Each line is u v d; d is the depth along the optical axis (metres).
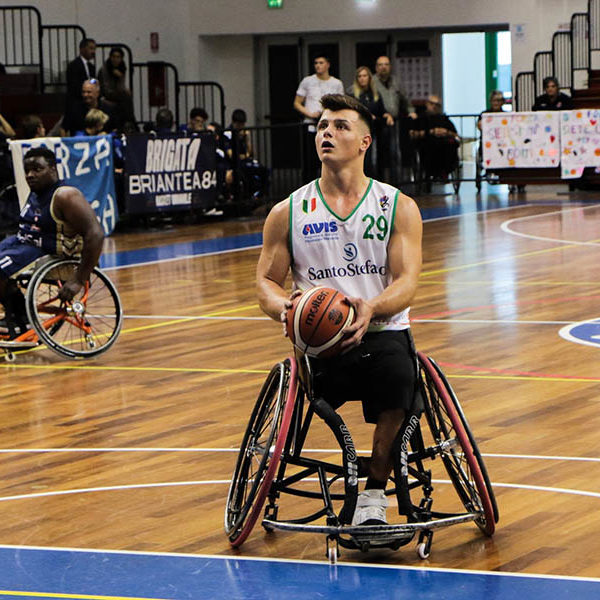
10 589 5.90
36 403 10.21
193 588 5.86
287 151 26.33
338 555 6.30
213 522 6.89
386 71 26.95
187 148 23.39
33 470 8.16
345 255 6.46
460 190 30.88
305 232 6.48
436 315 13.73
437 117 29.05
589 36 30.11
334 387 6.39
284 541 6.54
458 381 10.44
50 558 6.36
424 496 6.93
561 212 24.84
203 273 17.73
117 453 8.53
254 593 5.77
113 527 6.86
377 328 6.39
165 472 8.00
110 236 22.48
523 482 7.46
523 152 27.88
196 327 13.55
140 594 5.79
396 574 5.98
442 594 5.68
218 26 34.16
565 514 6.83
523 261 18.05
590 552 6.20
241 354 11.98
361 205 6.44
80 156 20.52
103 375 11.25
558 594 5.63
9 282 11.91
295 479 6.54
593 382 10.28
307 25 34.00
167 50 33.12
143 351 12.32
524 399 9.73
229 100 35.50
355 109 6.44
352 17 33.84
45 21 28.64
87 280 11.90
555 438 8.52
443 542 6.45
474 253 19.12
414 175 28.55
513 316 13.58
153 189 22.69
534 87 31.06
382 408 6.36
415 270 6.38
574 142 27.47
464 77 37.50
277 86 35.62
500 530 6.59
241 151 25.20
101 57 30.41
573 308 14.01
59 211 11.73
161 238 22.11
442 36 34.97
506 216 24.45
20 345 11.96
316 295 6.10
